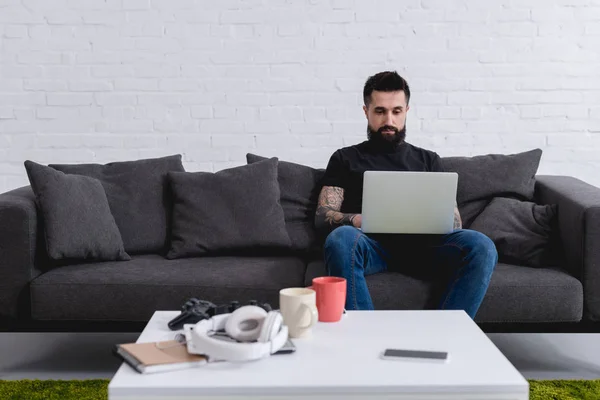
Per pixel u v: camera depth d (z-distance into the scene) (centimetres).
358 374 150
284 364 156
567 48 389
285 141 397
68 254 271
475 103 393
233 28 391
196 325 163
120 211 302
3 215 259
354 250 249
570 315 257
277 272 270
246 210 298
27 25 389
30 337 322
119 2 389
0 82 392
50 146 396
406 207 250
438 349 166
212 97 395
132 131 396
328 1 389
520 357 294
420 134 396
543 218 287
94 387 248
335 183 301
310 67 393
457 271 251
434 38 390
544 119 393
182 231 296
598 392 245
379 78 301
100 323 260
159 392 142
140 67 393
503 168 313
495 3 388
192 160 398
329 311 188
